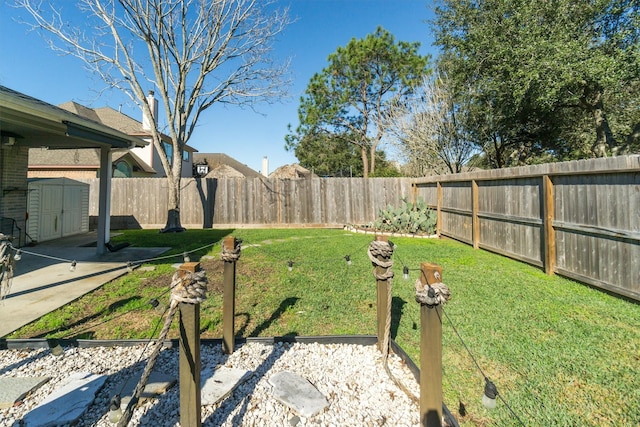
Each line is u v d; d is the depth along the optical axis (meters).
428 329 1.47
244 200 10.77
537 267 4.70
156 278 4.25
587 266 3.80
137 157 14.78
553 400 1.79
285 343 2.54
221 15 8.76
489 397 1.32
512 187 5.32
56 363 2.21
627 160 3.19
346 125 16.69
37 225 7.03
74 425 1.62
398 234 8.48
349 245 6.67
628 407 1.72
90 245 6.80
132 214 10.55
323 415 1.73
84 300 3.42
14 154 6.26
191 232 9.14
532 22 7.80
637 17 6.69
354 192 10.80
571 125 9.73
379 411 1.76
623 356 2.21
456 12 9.79
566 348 2.33
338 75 14.80
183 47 8.69
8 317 2.95
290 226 10.76
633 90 7.79
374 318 3.00
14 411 1.72
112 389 1.92
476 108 10.38
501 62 8.53
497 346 2.38
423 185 9.68
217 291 3.76
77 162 11.68
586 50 6.99
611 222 3.46
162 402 1.81
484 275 4.30
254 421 1.68
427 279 1.47
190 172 20.98
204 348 2.47
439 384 1.47
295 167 25.33
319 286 3.90
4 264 2.24
